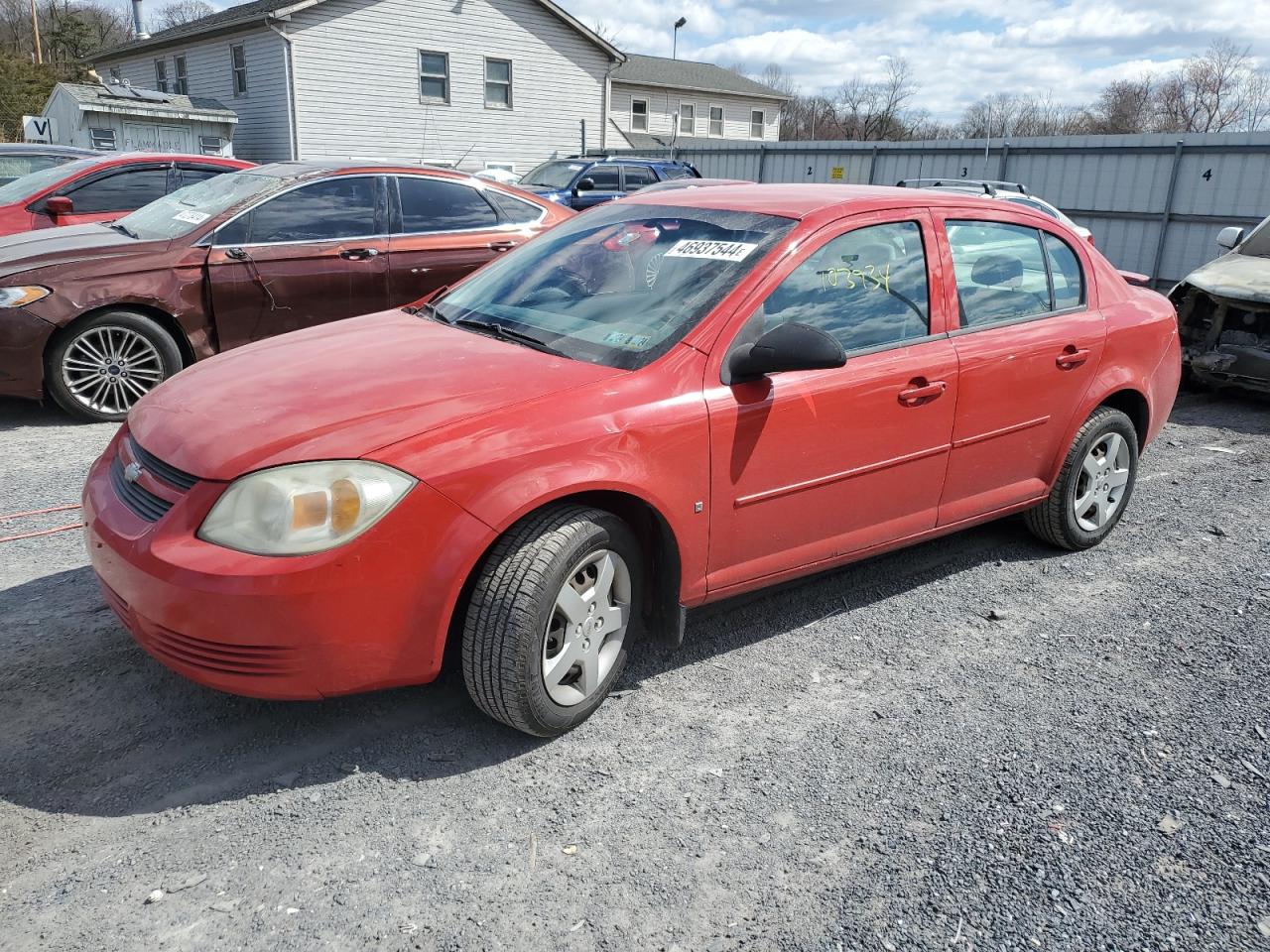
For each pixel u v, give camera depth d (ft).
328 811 8.76
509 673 9.18
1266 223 28.53
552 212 26.45
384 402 9.41
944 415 12.47
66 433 19.95
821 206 11.87
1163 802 9.33
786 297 11.10
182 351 21.50
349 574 8.46
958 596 13.82
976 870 8.35
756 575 11.31
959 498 13.29
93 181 27.73
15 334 19.24
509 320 11.75
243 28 81.71
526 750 9.78
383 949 7.27
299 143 81.00
